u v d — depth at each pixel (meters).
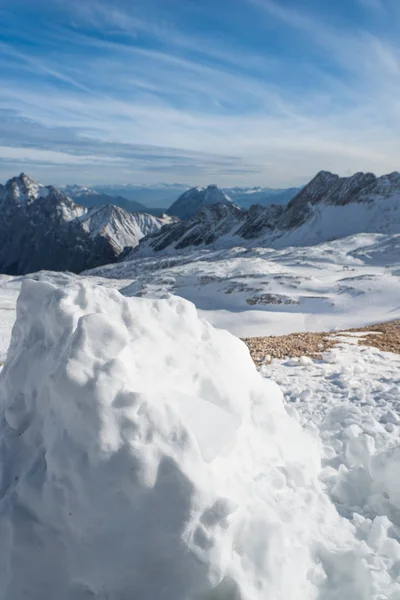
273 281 63.22
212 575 2.47
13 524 2.67
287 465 3.88
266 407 4.13
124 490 2.57
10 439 3.13
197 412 3.09
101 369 2.85
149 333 3.55
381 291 52.09
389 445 5.06
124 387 2.81
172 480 2.59
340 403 7.52
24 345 3.62
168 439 2.73
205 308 59.09
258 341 14.06
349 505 4.02
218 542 2.52
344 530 3.52
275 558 2.67
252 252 133.50
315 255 107.75
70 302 3.43
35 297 3.75
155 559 2.52
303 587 2.79
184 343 3.78
